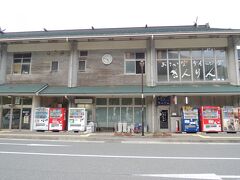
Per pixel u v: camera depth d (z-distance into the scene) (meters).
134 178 5.17
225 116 17.97
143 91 18.08
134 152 8.80
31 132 17.80
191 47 20.38
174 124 18.88
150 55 20.25
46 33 24.30
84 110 18.89
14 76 21.81
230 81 19.59
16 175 5.39
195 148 10.05
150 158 7.50
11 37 21.44
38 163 6.70
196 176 5.33
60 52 21.58
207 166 6.36
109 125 20.12
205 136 15.02
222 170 5.91
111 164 6.59
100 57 21.11
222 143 12.27
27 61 22.08
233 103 19.19
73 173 5.59
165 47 20.50
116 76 20.70
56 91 19.12
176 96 18.78
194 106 19.47
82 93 18.56
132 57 20.89
